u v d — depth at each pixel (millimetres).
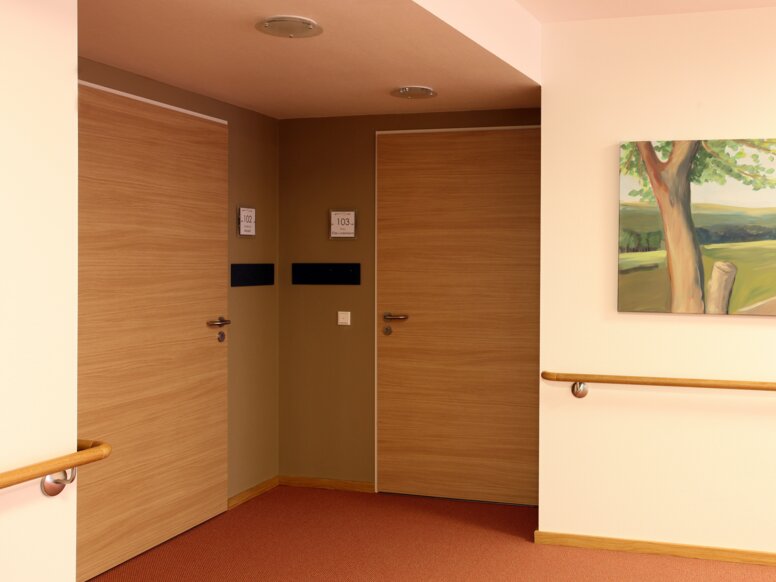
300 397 5547
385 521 4844
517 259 5113
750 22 4051
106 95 3961
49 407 2299
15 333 2188
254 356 5293
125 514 4168
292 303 5535
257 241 5297
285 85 4418
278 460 5578
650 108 4195
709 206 4086
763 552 4113
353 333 5438
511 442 5168
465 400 5242
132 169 4137
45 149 2262
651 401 4250
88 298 3889
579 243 4316
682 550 4215
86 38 3469
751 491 4133
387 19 3160
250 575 4027
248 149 5176
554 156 4340
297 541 4504
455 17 3283
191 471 4664
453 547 4398
